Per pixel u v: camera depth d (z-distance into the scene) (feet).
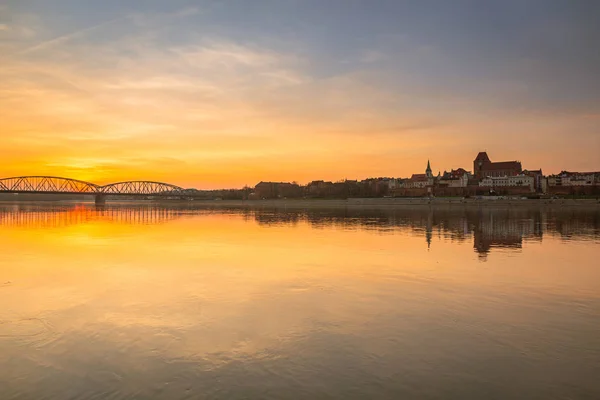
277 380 29.99
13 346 36.29
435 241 117.08
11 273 68.39
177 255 89.04
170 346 36.24
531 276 66.44
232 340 37.63
